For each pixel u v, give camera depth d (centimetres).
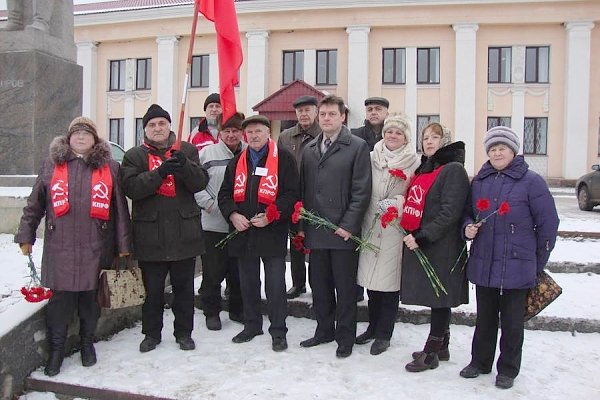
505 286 340
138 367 382
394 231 397
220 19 444
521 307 346
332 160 404
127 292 383
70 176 367
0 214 609
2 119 685
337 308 407
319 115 409
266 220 405
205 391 345
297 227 462
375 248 399
